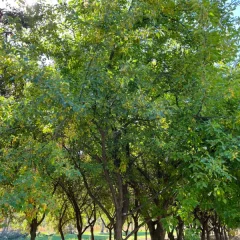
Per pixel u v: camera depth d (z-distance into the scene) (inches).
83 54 230.5
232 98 251.0
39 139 230.2
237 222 276.1
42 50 248.1
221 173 210.5
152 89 243.1
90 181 399.2
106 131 239.0
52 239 962.1
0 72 217.6
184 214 252.5
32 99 199.2
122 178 293.3
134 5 226.8
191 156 237.3
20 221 453.1
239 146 216.4
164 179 323.3
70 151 256.4
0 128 216.2
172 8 247.8
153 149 252.8
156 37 257.0
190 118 233.9
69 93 190.7
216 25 243.0
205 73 231.5
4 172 183.2
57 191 498.0
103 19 219.6
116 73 222.7
